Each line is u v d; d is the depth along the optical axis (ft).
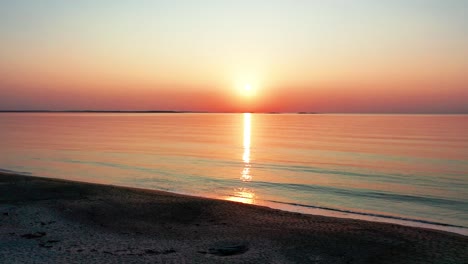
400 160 164.55
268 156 177.37
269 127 528.22
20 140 256.11
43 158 163.32
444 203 87.71
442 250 52.49
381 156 178.70
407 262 48.52
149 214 70.28
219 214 70.85
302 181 114.52
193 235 58.70
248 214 71.10
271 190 101.60
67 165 144.15
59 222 63.72
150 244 53.83
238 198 91.71
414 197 93.71
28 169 133.80
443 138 294.46
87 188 91.86
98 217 67.62
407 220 72.90
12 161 153.17
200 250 51.83
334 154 186.50
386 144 242.58
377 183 112.16
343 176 124.16
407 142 258.37
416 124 634.84
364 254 51.24
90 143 238.07
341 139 287.48
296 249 52.95
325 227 63.26
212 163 152.35
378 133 366.63
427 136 318.45
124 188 92.89
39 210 70.54
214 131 404.16
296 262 48.39
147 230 60.95
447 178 120.78
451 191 101.19
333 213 77.51
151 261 46.83
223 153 189.16
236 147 221.25
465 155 181.37
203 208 74.79
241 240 56.44
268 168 140.05
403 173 130.41
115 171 130.72
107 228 61.46
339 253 51.62
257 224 64.80
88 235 57.31
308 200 90.53
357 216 75.41
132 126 510.99
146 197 83.35
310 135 338.13
